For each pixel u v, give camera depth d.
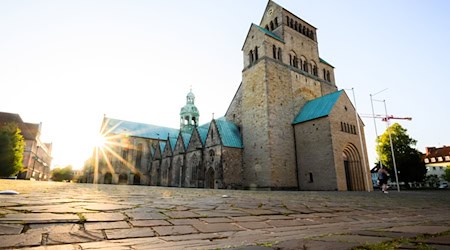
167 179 62.41
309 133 42.19
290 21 52.16
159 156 72.06
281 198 15.38
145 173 77.81
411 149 60.06
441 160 111.00
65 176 145.38
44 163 116.88
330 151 38.28
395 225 6.30
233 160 44.75
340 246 3.36
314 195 20.98
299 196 18.66
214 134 46.69
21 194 11.02
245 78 48.72
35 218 5.54
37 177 105.88
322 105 43.44
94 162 74.88
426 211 11.56
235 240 4.54
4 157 55.19
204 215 7.36
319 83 53.16
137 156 79.31
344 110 42.69
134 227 5.41
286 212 8.98
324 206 11.62
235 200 12.55
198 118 78.31
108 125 79.94
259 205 10.61
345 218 8.36
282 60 47.62
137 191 18.05
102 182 73.75
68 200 9.19
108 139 77.50
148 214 6.95
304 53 52.53
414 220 7.82
